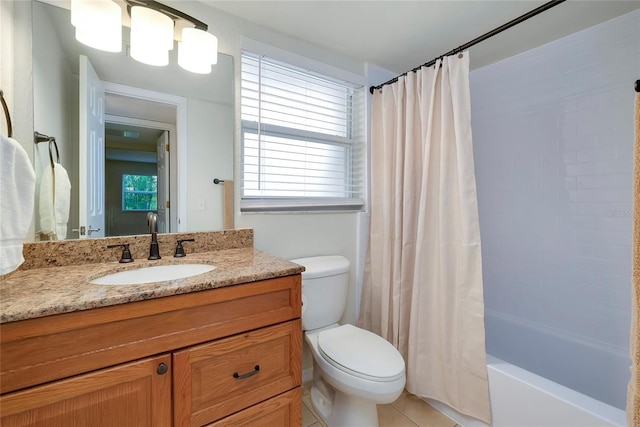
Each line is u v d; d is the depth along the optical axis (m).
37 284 0.82
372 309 1.90
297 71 1.74
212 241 1.38
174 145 1.34
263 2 1.37
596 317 1.66
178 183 1.35
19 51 1.02
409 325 1.61
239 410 0.90
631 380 0.90
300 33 1.62
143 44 1.16
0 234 0.71
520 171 1.97
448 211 1.41
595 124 1.64
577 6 1.42
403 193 1.66
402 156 1.68
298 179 1.79
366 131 1.98
